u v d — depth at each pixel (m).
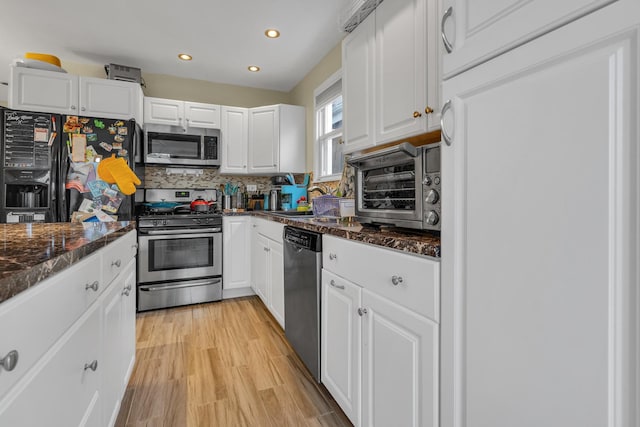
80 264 0.84
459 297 0.81
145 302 2.75
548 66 0.61
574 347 0.57
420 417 0.93
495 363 0.72
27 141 2.42
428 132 1.24
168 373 1.77
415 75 1.29
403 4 1.36
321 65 3.17
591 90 0.54
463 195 0.80
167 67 3.32
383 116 1.50
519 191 0.66
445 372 0.85
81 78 2.68
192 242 2.94
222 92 3.76
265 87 3.91
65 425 0.74
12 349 0.50
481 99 0.75
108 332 1.13
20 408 0.53
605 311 0.53
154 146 3.08
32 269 0.56
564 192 0.58
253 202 3.71
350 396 1.31
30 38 2.72
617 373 0.52
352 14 1.69
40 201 2.50
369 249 1.18
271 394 1.59
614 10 0.51
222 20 2.48
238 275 3.14
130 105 2.84
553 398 0.60
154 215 2.88
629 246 0.50
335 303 1.44
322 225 1.66
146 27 2.57
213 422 1.39
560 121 0.59
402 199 1.23
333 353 1.46
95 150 2.60
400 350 1.02
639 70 0.48
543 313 0.62
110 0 2.22
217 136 3.34
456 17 0.82
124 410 1.46
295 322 1.87
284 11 2.37
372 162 1.38
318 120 3.29
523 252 0.65
